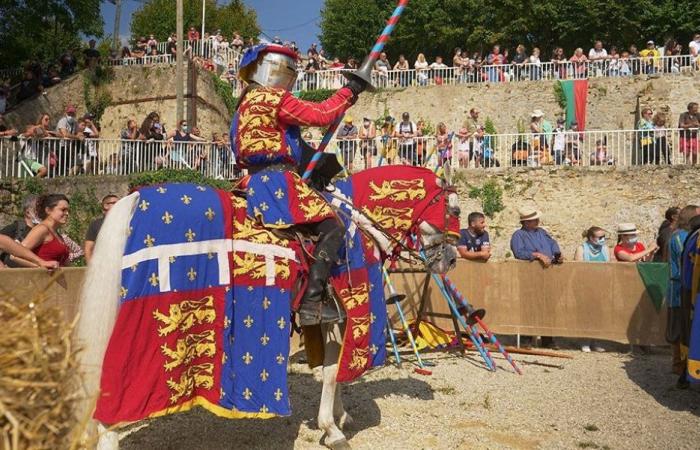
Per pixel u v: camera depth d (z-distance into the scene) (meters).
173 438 5.29
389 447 5.11
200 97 23.62
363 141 19.22
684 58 22.52
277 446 5.11
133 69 23.91
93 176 15.86
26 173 15.06
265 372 4.41
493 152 19.98
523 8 34.94
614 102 22.19
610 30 34.34
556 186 18.59
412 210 5.56
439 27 37.34
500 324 9.47
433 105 23.81
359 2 40.00
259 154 4.59
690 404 6.42
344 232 4.76
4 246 5.75
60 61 24.80
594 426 5.65
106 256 3.96
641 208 17.97
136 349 3.98
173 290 4.14
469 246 9.65
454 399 6.52
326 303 4.77
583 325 9.23
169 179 16.73
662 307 8.98
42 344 2.35
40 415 2.24
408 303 9.50
